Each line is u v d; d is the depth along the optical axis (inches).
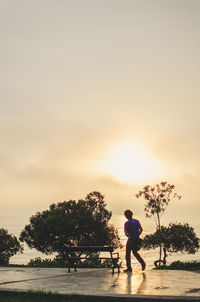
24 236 2375.7
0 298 370.3
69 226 2207.2
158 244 1964.8
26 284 434.0
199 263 661.9
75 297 351.9
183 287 379.6
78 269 621.9
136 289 376.8
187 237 1966.0
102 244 2333.9
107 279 458.3
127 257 551.2
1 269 621.6
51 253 2333.9
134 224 557.3
